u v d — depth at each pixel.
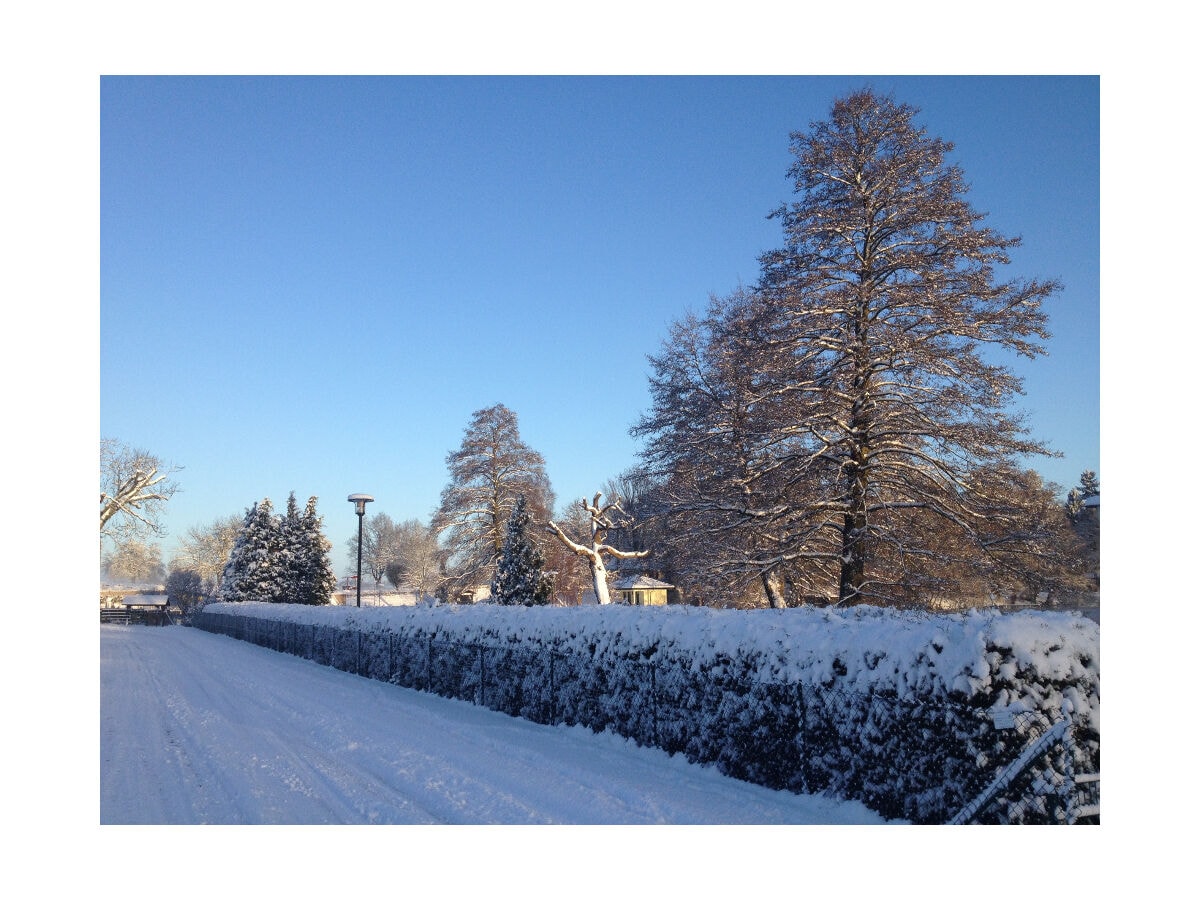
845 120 19.80
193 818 6.92
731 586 19.77
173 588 94.81
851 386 18.83
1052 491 19.25
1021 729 5.58
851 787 6.64
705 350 24.64
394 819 6.79
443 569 44.81
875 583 18.48
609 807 6.97
